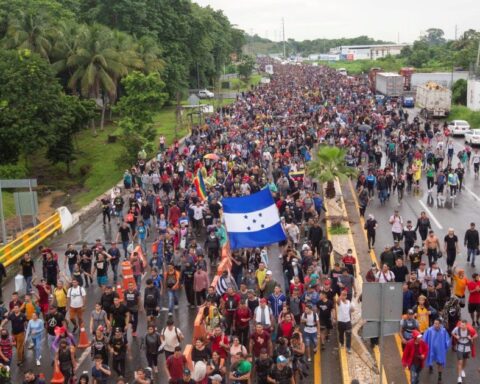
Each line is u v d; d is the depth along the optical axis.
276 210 20.48
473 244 22.11
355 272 19.06
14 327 16.08
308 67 193.75
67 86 62.03
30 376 12.84
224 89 115.88
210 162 35.91
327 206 28.70
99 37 60.62
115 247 21.30
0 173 43.75
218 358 13.22
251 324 16.41
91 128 63.19
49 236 28.08
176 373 13.04
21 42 58.91
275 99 75.94
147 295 16.66
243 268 20.16
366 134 44.62
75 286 17.22
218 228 22.67
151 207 27.77
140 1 78.31
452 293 19.23
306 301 15.98
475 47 111.81
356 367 14.95
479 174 37.88
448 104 66.31
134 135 44.91
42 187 44.56
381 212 29.97
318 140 47.25
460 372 14.27
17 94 44.16
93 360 14.17
